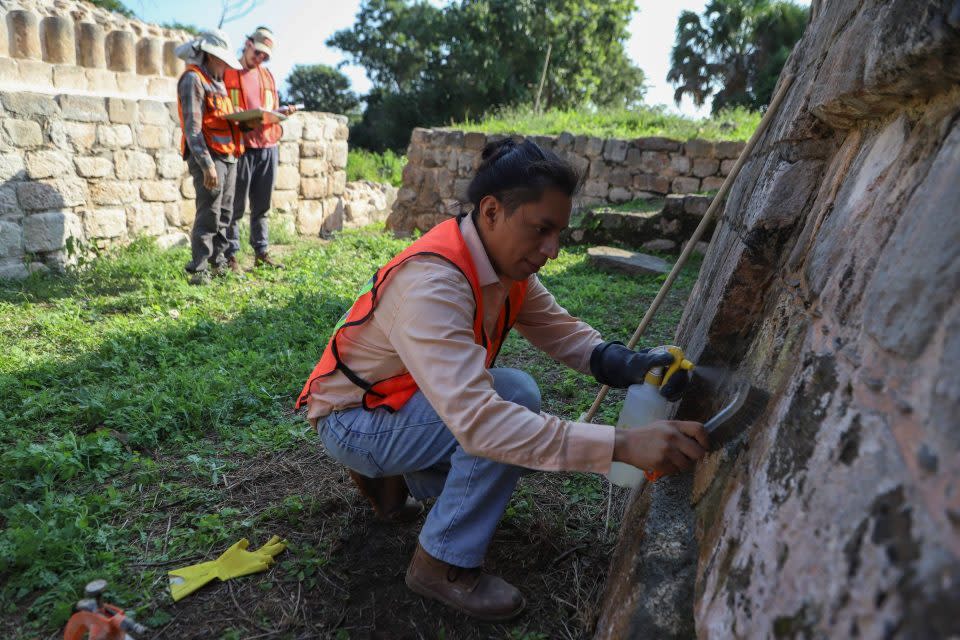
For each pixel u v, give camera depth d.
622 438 1.51
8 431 3.05
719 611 1.08
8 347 4.27
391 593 2.04
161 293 5.66
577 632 1.88
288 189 9.38
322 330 4.72
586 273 6.86
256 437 3.05
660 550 1.55
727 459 1.49
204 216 5.98
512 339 4.46
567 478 2.67
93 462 2.84
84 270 6.54
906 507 0.71
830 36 1.77
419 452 1.94
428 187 10.62
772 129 2.27
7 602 1.99
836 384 1.03
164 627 1.91
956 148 0.91
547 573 2.13
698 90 27.38
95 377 3.78
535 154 1.65
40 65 7.14
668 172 9.45
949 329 0.75
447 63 30.02
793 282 1.56
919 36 0.95
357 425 1.97
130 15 11.15
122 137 7.12
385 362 1.88
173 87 8.69
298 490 2.64
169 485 2.62
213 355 4.18
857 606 0.72
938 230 0.86
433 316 1.62
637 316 5.21
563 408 3.40
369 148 33.41
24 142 6.21
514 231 1.68
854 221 1.26
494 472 1.82
